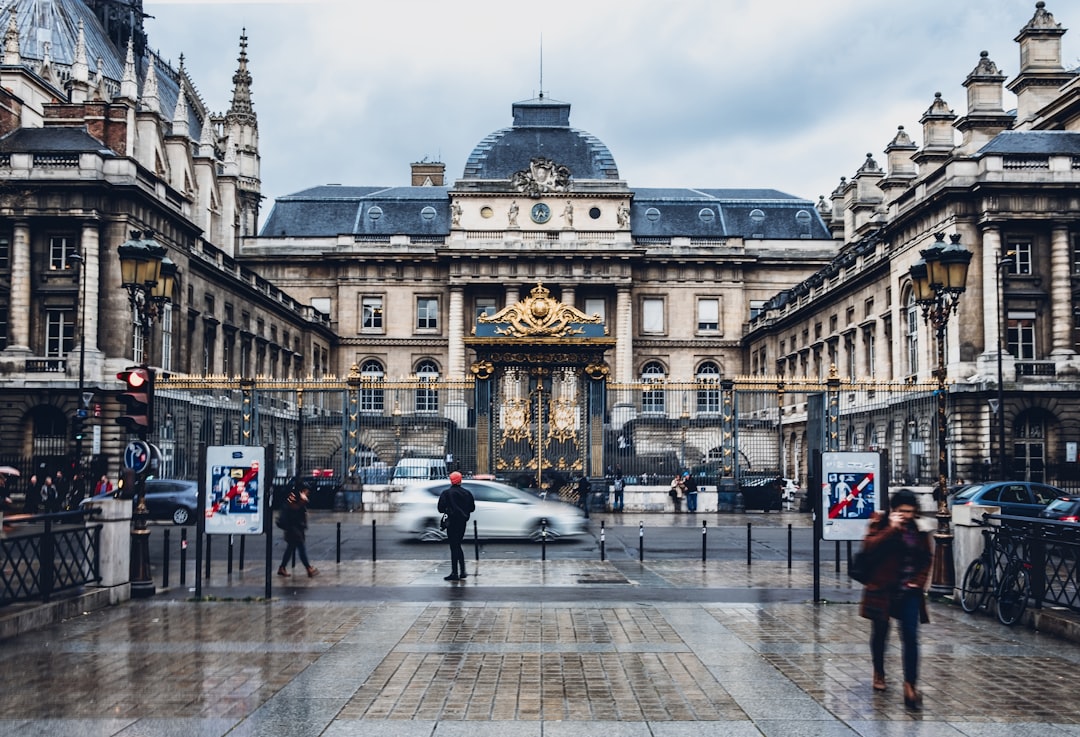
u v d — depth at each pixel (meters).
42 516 16.20
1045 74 61.12
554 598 18.91
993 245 49.47
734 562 25.28
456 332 85.62
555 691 11.73
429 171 107.94
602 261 86.06
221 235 79.56
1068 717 10.68
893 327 57.53
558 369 42.41
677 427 54.91
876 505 18.22
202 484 18.80
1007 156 49.62
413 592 19.72
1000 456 43.03
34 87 61.16
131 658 13.48
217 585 20.81
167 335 54.88
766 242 91.00
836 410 43.25
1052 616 15.19
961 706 11.11
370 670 12.75
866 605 11.66
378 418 53.59
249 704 11.15
